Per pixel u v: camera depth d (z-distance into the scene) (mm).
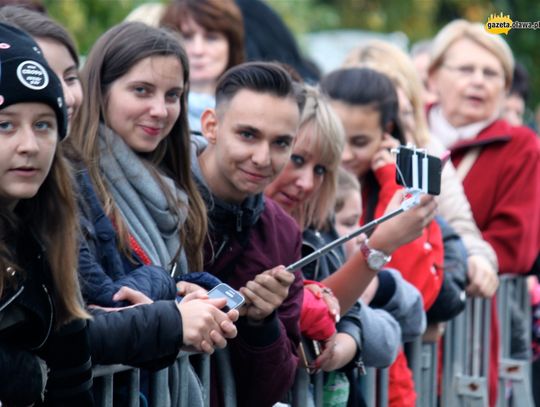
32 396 5316
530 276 12750
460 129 12047
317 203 8234
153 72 6891
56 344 5477
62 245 5465
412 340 9328
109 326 5730
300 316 7434
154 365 5961
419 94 10898
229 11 10602
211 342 6000
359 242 8383
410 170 6883
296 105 7180
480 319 10867
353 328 8008
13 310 5266
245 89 7062
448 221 10742
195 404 6695
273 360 6852
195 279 6676
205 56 10492
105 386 5973
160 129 6926
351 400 8242
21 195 5309
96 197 6367
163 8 11211
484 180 11805
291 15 24297
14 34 5379
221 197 7156
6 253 5207
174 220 6766
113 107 6895
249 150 7000
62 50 7066
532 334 13141
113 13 18625
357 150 9445
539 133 19078
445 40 12234
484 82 11922
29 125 5328
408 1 31156
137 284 6160
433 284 9195
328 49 24250
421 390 9664
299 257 7469
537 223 11898
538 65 28844
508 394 12125
